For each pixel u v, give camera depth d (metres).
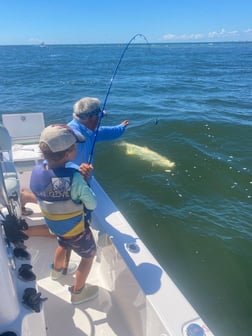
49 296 3.01
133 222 6.09
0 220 2.18
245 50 115.44
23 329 1.83
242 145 9.95
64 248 2.94
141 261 2.71
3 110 16.44
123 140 10.25
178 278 4.79
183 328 2.14
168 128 11.44
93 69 41.50
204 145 9.91
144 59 61.84
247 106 16.12
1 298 1.72
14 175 2.91
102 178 7.85
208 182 7.65
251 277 4.84
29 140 4.60
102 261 3.23
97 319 2.79
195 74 34.00
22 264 2.26
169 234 5.77
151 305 2.31
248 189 7.37
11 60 62.88
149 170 8.23
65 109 16.56
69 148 2.40
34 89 24.08
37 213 4.09
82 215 2.62
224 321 4.11
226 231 5.83
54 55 84.62
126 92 21.83
